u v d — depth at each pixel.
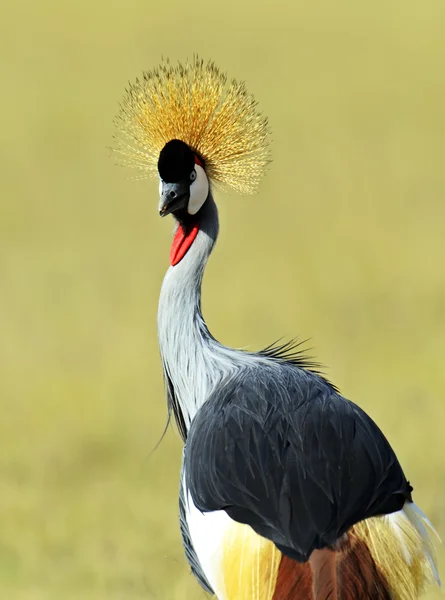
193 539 6.03
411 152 26.89
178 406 7.23
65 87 37.16
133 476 11.23
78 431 12.36
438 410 11.75
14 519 10.12
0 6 51.38
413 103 33.25
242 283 17.38
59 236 21.75
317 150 27.66
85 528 9.90
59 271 19.17
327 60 40.88
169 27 48.16
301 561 5.43
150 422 12.58
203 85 7.51
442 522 9.06
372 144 28.11
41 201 24.47
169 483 11.06
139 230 22.23
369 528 5.58
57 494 10.77
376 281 17.34
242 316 15.77
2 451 11.84
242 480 5.82
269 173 25.30
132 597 8.40
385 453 6.00
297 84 36.78
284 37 45.47
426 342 14.38
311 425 6.05
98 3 53.22
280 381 6.55
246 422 6.16
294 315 15.71
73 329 16.03
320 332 15.02
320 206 22.75
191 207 7.07
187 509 6.21
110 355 14.99
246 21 49.53
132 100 7.66
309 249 19.59
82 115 33.44
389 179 24.41
